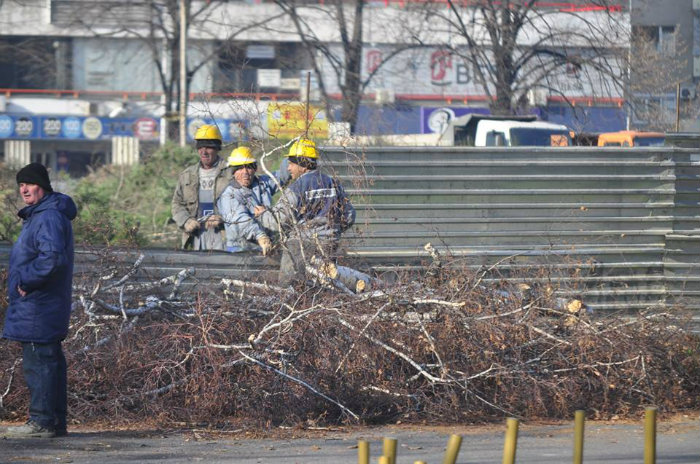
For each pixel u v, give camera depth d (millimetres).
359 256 25250
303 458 15695
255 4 105312
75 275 21266
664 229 29469
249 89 27469
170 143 57531
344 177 27328
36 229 17141
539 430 18531
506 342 19875
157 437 17625
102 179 56969
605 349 20469
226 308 19906
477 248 28781
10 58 126562
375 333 19516
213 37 97812
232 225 23766
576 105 65000
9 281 17391
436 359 19812
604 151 29406
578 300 22531
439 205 28766
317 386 19031
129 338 19578
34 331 17156
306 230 21562
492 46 68250
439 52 81562
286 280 21312
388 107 85062
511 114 67938
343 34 80000
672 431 18453
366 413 19281
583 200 29391
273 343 19172
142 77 128500
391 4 89062
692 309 28516
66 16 124438
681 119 69438
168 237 41156
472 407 19688
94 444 16891
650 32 85312
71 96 128500
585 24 73688
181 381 19094
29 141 129375
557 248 28891
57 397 17672
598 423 19391
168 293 21797
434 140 60625
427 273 21625
